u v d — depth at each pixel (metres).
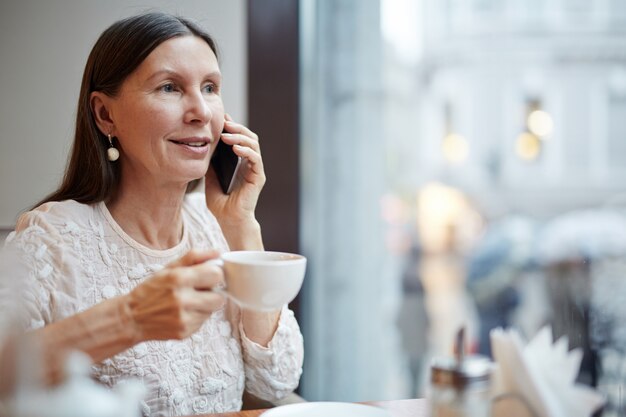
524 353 0.77
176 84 1.21
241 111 2.16
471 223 3.14
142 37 1.19
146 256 1.28
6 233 2.04
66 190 1.32
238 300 0.86
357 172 2.47
